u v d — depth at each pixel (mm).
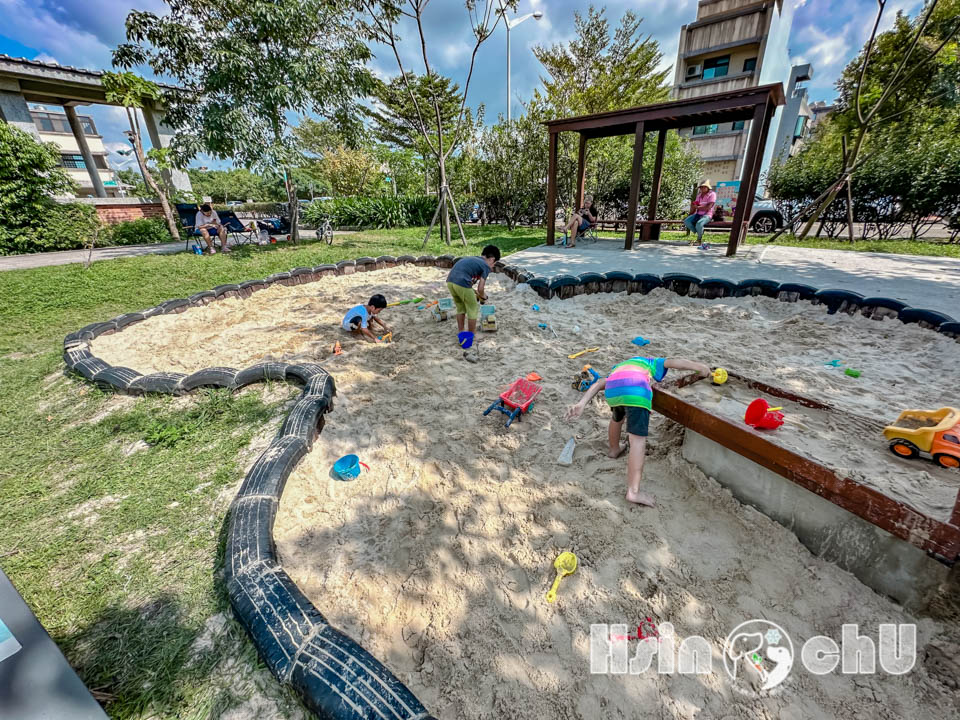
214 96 9617
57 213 12047
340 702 1392
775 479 2195
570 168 14164
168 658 1660
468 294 4586
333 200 18219
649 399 2404
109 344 5105
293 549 2242
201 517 2400
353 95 10891
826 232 12328
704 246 9852
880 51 11859
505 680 1678
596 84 17016
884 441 2244
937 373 3715
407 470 2822
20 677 1021
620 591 1987
